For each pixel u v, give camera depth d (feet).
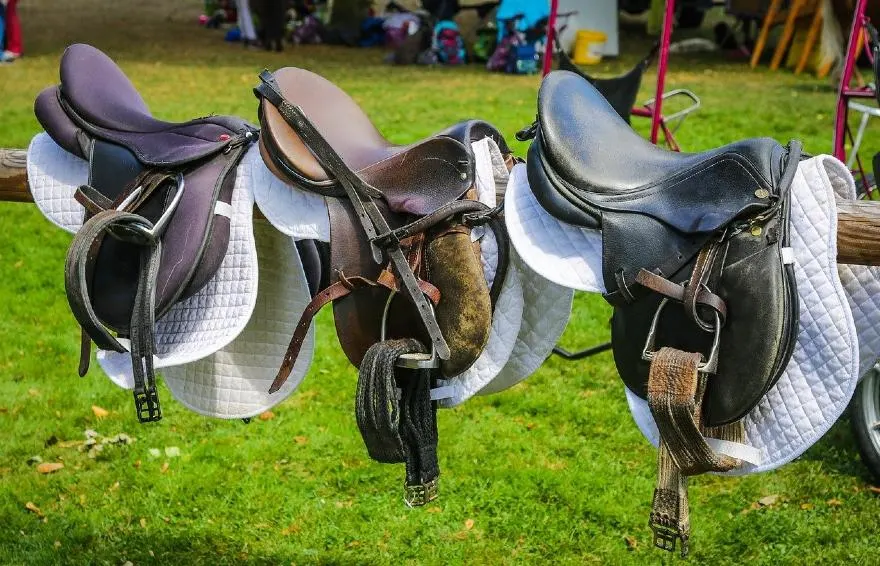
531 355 5.40
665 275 4.34
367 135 5.83
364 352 5.19
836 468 10.01
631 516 9.18
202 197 5.53
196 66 33.73
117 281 5.64
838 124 13.25
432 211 4.92
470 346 4.90
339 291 5.07
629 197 4.55
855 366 4.19
